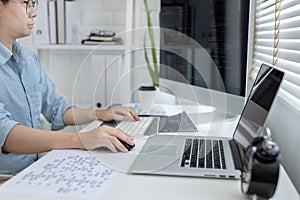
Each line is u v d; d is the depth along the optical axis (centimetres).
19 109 154
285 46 118
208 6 157
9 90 151
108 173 90
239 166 92
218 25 152
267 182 69
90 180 85
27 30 154
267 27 148
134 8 234
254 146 73
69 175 88
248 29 137
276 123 122
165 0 190
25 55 164
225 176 86
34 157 158
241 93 140
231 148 108
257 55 165
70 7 225
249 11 137
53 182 84
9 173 151
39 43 225
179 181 85
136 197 76
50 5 224
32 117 160
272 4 140
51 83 178
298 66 105
